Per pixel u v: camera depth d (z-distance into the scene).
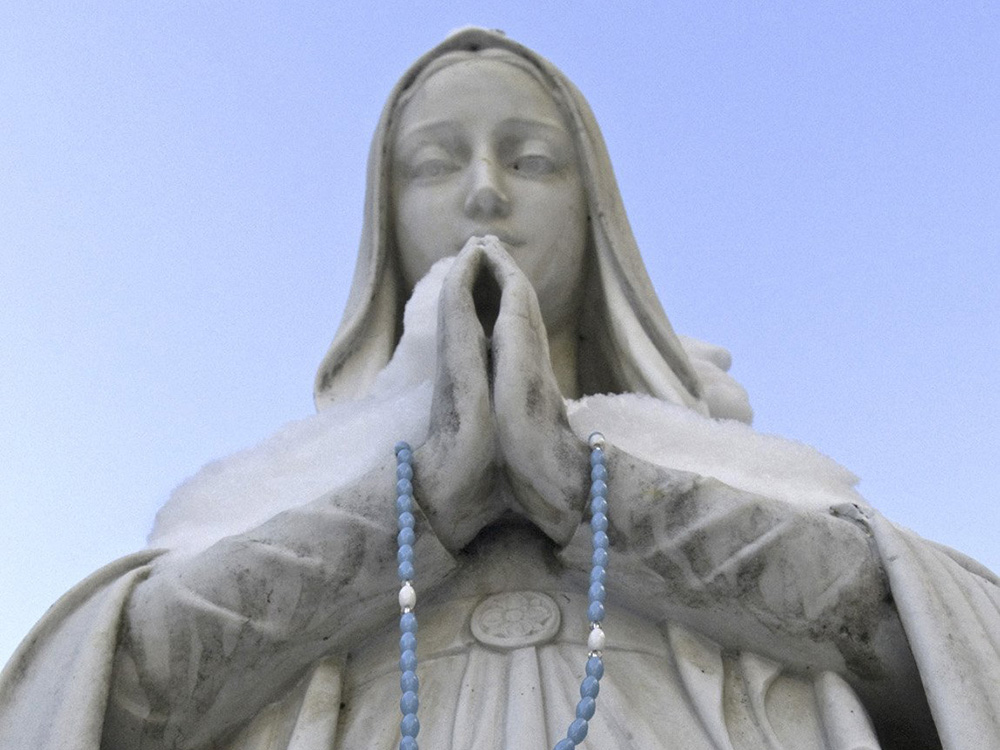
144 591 4.53
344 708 4.55
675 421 5.16
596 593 4.33
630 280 6.32
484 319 4.86
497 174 6.29
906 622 4.37
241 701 4.55
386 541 4.51
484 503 4.64
